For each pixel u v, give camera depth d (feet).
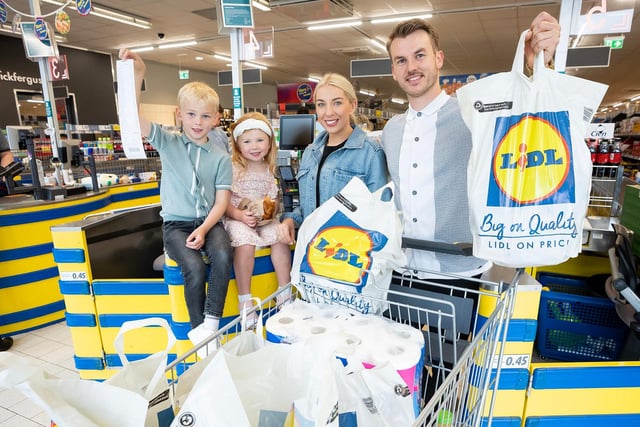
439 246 3.50
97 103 39.06
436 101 4.53
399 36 4.34
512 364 4.94
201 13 27.86
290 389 2.41
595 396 5.02
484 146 3.22
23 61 32.76
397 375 2.38
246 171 6.97
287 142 11.20
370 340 2.99
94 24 29.48
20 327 10.74
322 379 2.08
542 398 5.02
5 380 1.81
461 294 4.58
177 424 2.00
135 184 19.13
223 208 6.22
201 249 6.07
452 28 30.96
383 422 2.33
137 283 7.15
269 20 28.81
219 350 2.41
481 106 3.23
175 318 6.31
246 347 2.83
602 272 7.11
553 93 3.03
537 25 3.06
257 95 62.28
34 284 10.96
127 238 8.36
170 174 6.18
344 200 3.64
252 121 6.68
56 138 15.94
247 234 6.18
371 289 3.49
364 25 30.45
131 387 2.35
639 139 27.55
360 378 2.38
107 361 7.50
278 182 9.39
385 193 3.67
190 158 6.15
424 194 4.56
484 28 31.04
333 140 5.73
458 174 4.41
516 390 5.02
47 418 7.05
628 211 6.52
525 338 4.86
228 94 57.67
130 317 7.27
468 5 25.93
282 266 6.43
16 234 10.59
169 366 2.47
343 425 2.35
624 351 6.01
